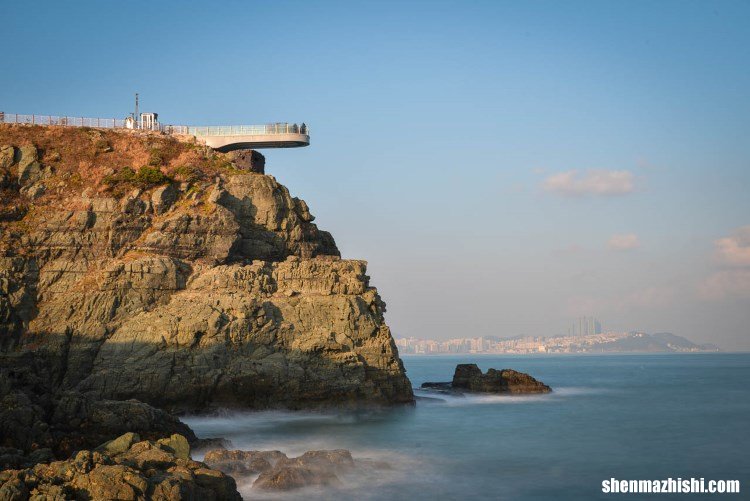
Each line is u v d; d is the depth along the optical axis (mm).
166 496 32375
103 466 33250
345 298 74375
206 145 90938
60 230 73750
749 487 45875
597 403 88250
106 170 80312
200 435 58406
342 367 70812
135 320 68625
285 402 68438
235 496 36031
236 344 68188
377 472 47156
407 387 76812
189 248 74938
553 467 50312
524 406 81812
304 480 42156
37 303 70562
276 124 92812
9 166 78625
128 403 49688
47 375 65375
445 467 49562
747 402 91750
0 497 30500
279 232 82812
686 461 52594
